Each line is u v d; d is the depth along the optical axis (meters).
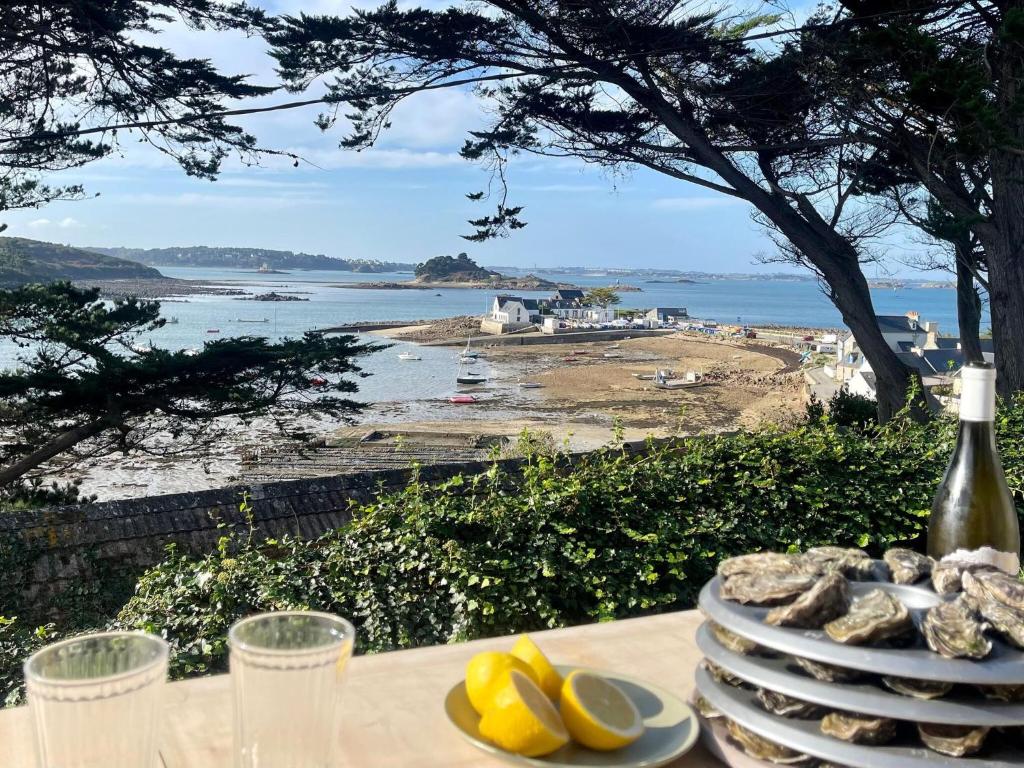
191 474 33.69
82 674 0.77
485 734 1.02
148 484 31.95
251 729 0.79
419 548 4.43
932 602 0.98
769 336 115.06
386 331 119.69
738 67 11.92
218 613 4.30
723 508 4.87
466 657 1.32
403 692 1.18
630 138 13.37
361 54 12.42
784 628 0.95
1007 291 11.19
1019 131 10.19
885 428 6.04
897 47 9.93
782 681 0.93
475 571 4.24
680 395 62.38
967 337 13.33
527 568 4.32
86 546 7.13
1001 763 0.87
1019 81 10.02
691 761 1.04
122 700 0.71
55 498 14.61
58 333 13.34
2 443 14.17
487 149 13.26
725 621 0.99
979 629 0.90
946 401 12.43
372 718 1.10
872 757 0.89
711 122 12.77
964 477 1.62
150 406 14.01
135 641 0.79
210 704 1.12
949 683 0.88
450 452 40.53
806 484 5.12
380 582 4.40
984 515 1.60
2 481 14.16
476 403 57.69
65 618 6.81
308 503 7.52
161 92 13.16
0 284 14.04
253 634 0.84
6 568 6.91
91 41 12.40
